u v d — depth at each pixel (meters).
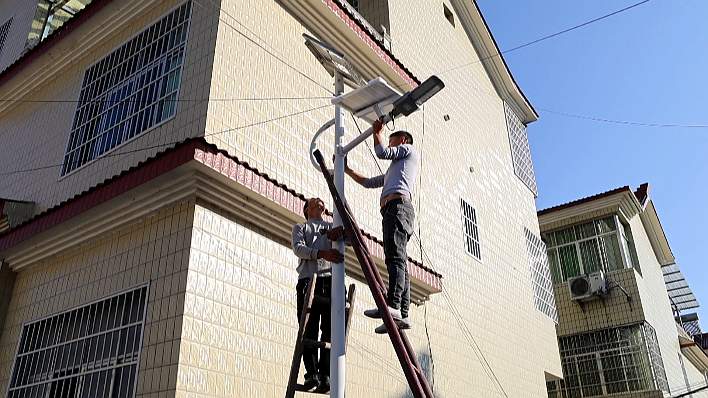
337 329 4.38
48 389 6.72
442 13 13.80
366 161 9.44
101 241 7.18
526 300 13.57
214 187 6.30
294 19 8.64
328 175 4.84
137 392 5.65
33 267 7.97
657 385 15.88
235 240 6.55
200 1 7.75
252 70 7.54
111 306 6.58
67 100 9.27
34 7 12.59
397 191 4.76
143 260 6.45
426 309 9.51
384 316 3.80
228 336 6.05
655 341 17.47
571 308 17.92
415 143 10.80
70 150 8.63
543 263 15.54
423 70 11.89
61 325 7.07
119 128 7.97
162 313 5.88
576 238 18.78
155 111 7.50
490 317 11.52
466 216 11.95
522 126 17.31
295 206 7.02
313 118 8.41
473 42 15.30
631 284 17.16
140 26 8.54
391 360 8.30
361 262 4.16
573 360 17.41
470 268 11.36
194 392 5.49
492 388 10.66
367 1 11.72
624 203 18.38
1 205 8.32
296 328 6.91
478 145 13.66
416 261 8.90
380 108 4.98
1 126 10.72
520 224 14.84
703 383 26.52
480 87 14.88
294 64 8.34
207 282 6.05
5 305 7.91
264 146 7.31
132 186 6.34
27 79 10.05
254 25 7.83
